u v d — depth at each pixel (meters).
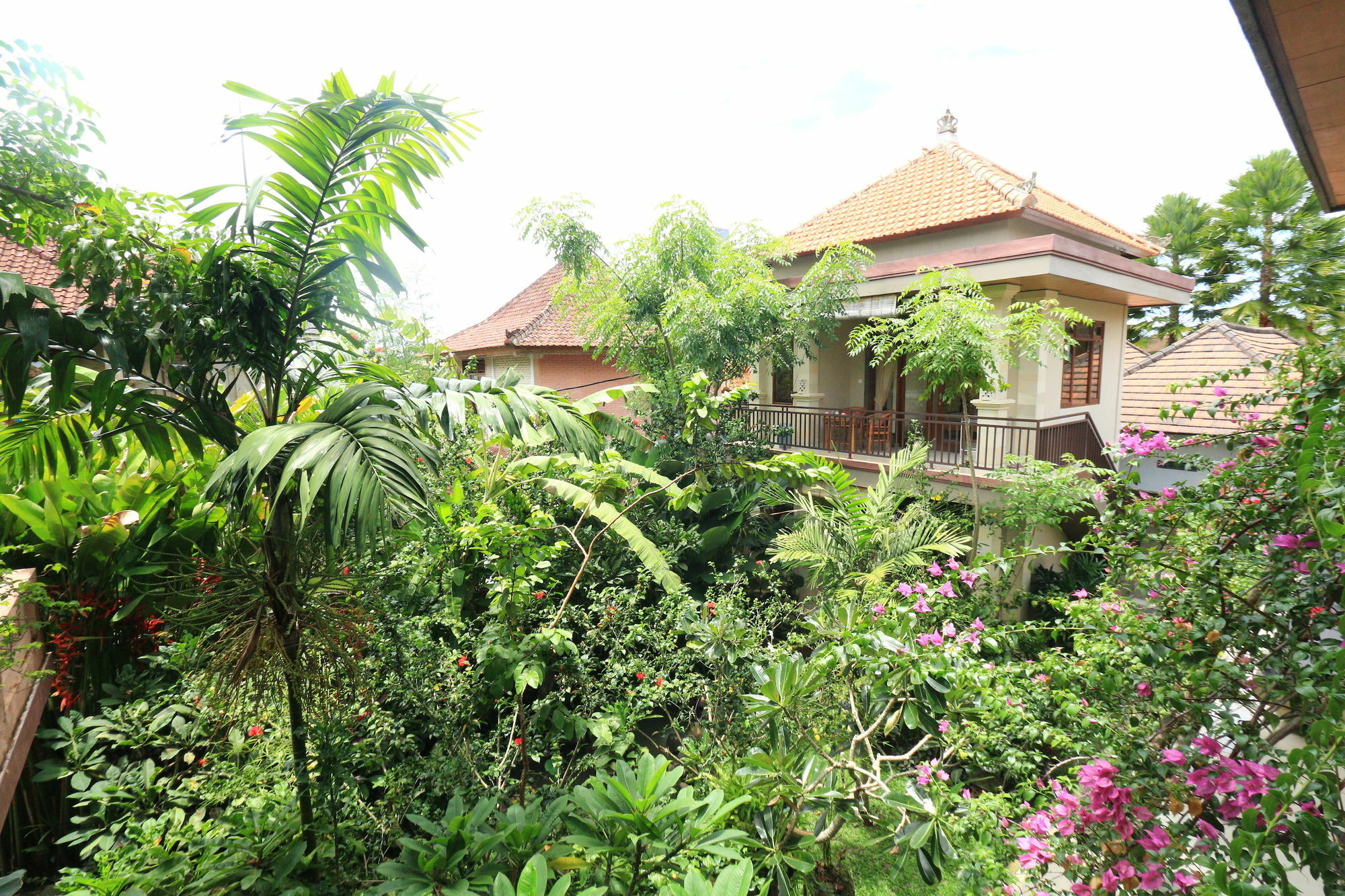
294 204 3.07
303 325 3.39
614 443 8.44
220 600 3.08
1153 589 2.90
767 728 3.87
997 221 8.98
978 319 6.59
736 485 8.55
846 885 4.09
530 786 4.43
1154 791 2.30
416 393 3.52
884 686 3.39
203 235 3.06
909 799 3.14
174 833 3.38
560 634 4.04
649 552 6.19
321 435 2.82
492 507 4.73
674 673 5.02
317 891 3.15
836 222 11.38
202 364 3.03
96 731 3.89
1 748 3.19
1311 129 3.18
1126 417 11.30
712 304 7.96
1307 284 17.98
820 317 9.19
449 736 3.82
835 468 7.77
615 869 2.96
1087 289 9.02
